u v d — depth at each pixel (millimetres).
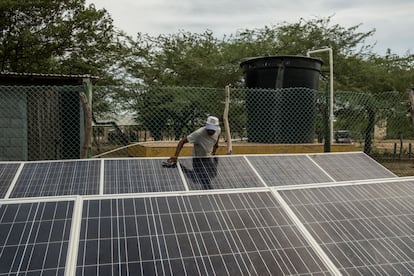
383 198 3301
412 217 3059
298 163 4918
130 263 2283
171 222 2699
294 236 2668
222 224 2732
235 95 11617
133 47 20812
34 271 2158
